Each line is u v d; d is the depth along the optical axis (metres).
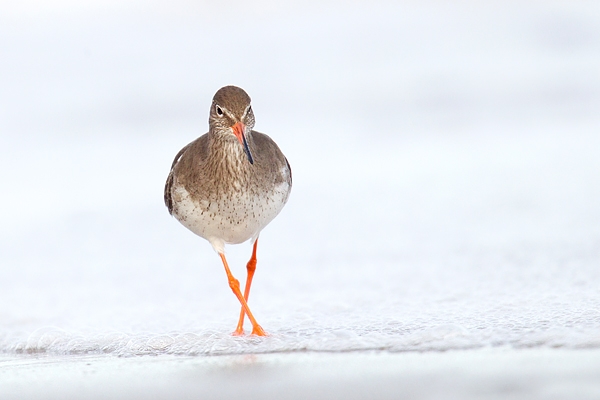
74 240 16.33
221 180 10.30
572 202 16.03
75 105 28.22
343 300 11.54
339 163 20.86
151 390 7.57
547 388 6.71
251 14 35.66
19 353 9.99
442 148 21.66
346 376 7.55
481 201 16.73
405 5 35.50
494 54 30.73
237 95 10.41
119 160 22.70
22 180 21.19
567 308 9.83
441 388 6.93
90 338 10.32
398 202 17.23
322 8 35.69
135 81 30.17
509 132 22.80
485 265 12.74
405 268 13.02
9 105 28.39
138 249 15.66
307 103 27.38
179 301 12.42
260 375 7.86
